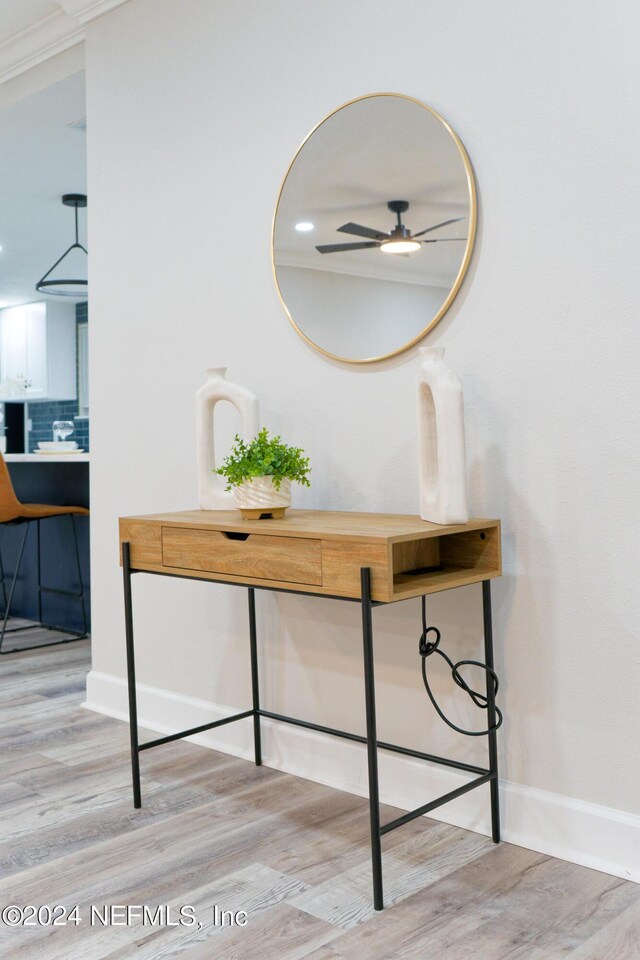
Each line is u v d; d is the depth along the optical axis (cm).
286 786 252
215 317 284
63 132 411
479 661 220
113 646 324
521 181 209
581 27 198
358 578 184
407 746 237
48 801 241
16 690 354
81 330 859
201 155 286
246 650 278
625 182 192
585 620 202
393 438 237
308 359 257
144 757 277
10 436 870
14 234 614
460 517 199
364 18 239
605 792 200
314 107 253
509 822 214
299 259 254
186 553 226
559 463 204
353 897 188
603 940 169
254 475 223
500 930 174
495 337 214
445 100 223
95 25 322
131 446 314
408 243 229
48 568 469
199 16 285
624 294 193
